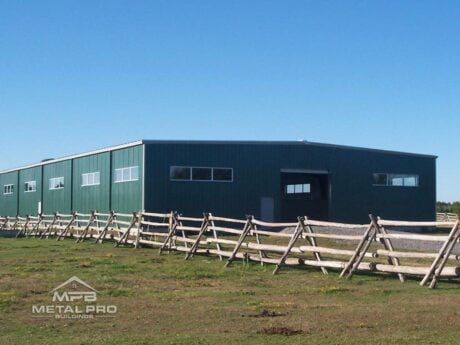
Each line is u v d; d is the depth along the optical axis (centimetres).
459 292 1280
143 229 2686
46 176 4834
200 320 1005
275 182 3875
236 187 3762
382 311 1072
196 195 3659
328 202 4119
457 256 1523
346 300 1197
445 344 828
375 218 1463
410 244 2400
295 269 1666
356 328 934
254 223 1830
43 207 4859
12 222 4262
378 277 1495
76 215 3170
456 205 6488
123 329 941
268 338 870
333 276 1532
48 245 2600
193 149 3669
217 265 1791
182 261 1914
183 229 2177
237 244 1827
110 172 3897
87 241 2852
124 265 1775
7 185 5619
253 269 1686
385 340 852
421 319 998
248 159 3809
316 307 1118
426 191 4541
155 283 1428
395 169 4403
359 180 4225
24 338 886
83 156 4241
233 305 1146
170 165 3612
